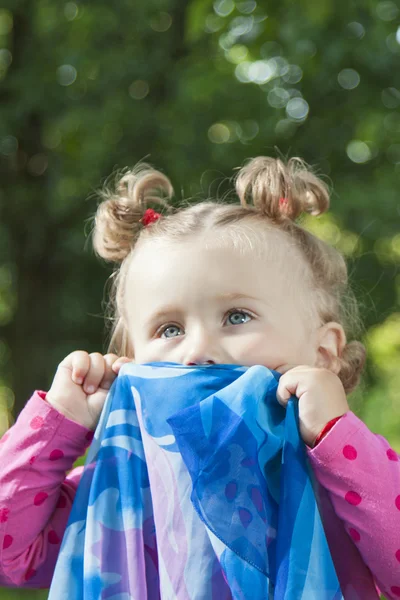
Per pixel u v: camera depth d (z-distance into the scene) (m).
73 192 9.00
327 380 1.95
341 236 8.90
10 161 9.64
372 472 1.87
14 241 9.81
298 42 8.09
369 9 8.18
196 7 6.72
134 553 1.92
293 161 2.63
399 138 8.96
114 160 8.73
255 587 1.80
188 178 8.62
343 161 9.24
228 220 2.19
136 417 2.05
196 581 1.82
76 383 2.15
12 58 9.43
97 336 10.09
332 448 1.87
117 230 2.45
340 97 9.10
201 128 8.77
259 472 1.89
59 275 10.02
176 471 1.91
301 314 2.14
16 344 9.98
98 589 1.91
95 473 2.02
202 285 2.04
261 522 1.84
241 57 8.98
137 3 9.12
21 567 2.10
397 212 8.57
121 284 2.37
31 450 2.09
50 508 2.13
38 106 9.05
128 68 8.91
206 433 1.88
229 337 2.03
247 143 8.87
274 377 1.98
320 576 1.77
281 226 2.26
